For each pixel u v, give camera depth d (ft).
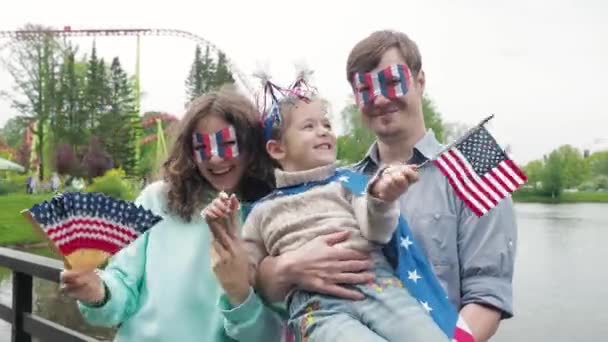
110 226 8.11
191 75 165.27
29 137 195.00
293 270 8.30
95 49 186.70
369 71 9.33
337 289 8.14
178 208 9.43
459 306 8.60
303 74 9.21
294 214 8.73
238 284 8.34
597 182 161.38
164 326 9.05
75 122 177.68
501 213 8.55
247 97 9.66
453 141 8.55
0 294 35.55
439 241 8.64
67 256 8.07
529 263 64.59
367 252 8.40
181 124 9.56
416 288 8.14
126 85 186.60
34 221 7.82
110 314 8.82
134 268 9.41
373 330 7.98
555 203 156.15
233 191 9.62
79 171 86.28
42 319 13.21
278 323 8.95
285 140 9.12
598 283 53.01
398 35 9.41
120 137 172.35
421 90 9.52
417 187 8.99
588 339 36.83
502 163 8.43
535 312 43.83
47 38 180.45
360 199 8.50
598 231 95.25
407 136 9.29
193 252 9.25
